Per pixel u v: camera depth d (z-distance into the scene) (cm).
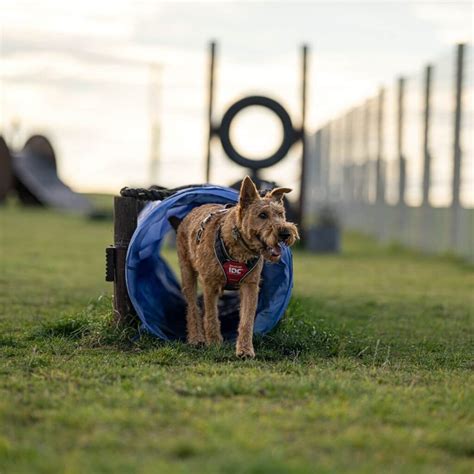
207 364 886
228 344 1000
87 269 2030
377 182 3462
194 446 579
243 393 746
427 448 606
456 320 1339
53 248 2636
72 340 1019
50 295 1491
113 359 900
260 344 996
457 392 772
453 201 2397
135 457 564
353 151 4072
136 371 831
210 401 712
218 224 972
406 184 2941
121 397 714
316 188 5325
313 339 1032
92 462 550
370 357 973
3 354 929
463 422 673
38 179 5816
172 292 1267
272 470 529
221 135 2581
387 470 556
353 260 2541
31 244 2764
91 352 953
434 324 1283
